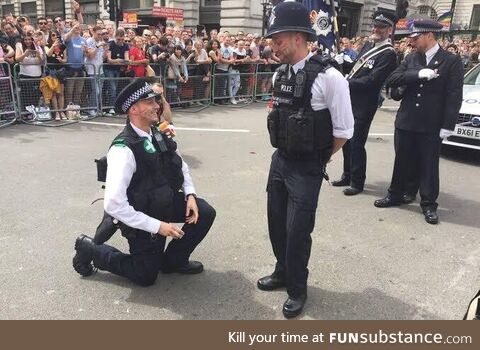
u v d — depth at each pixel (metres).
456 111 4.18
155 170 2.76
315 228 4.12
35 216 4.17
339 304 2.96
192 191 3.04
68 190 4.87
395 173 4.68
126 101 2.66
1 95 7.67
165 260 3.19
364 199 4.97
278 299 2.99
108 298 2.94
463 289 3.20
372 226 4.23
